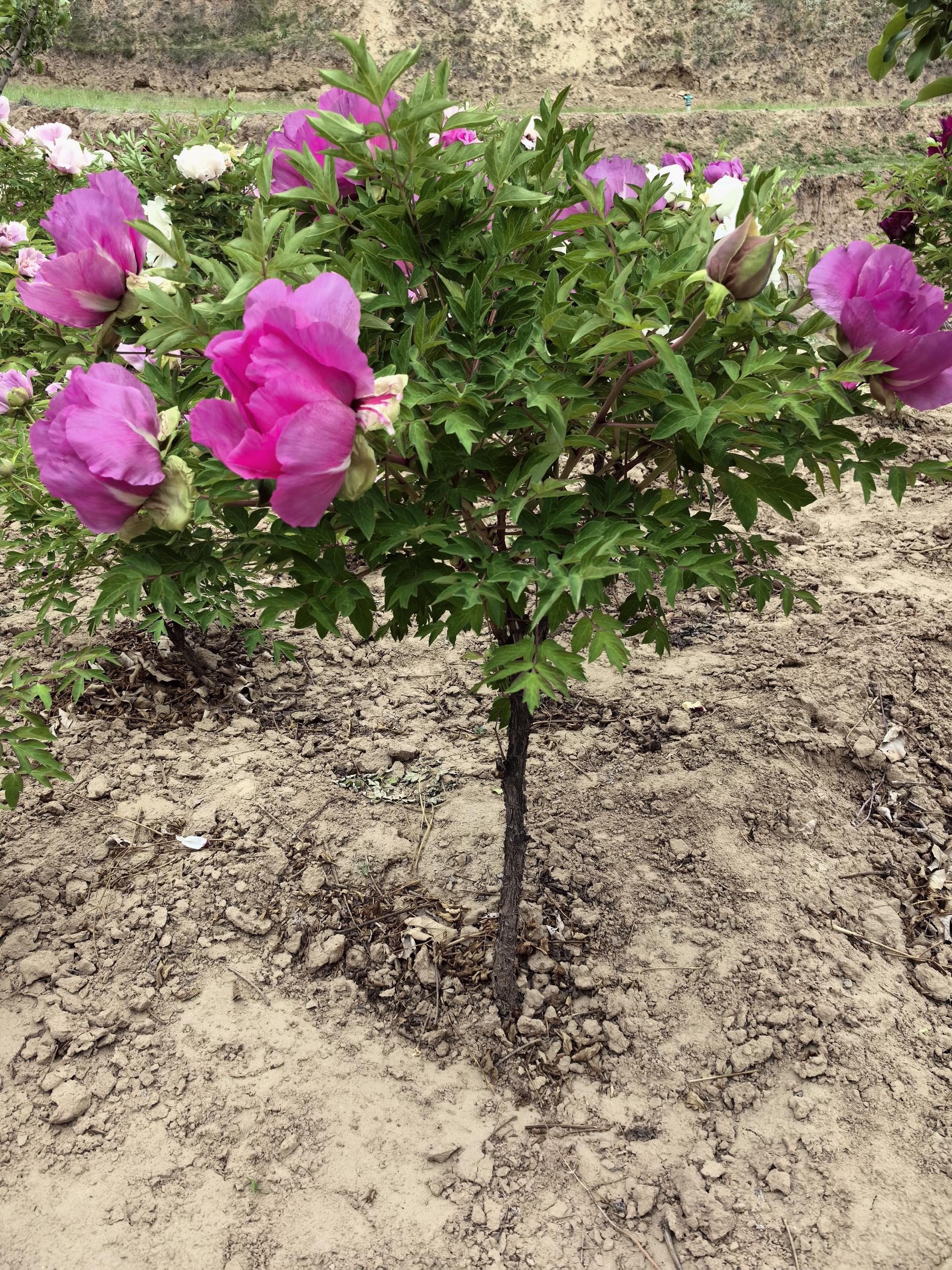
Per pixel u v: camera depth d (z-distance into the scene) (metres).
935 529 4.29
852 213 11.41
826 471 4.93
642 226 1.72
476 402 1.47
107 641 3.60
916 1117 2.25
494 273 1.64
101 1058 2.34
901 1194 2.10
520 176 1.72
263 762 3.17
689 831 2.92
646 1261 2.00
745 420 1.67
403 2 13.91
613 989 2.51
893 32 2.13
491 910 2.69
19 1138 2.19
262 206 1.69
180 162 4.14
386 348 1.73
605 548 1.47
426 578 1.71
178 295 1.50
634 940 2.63
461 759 3.23
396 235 1.59
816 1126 2.23
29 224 4.80
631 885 2.77
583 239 1.67
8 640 3.59
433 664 3.70
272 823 2.94
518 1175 2.14
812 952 2.60
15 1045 2.35
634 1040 2.40
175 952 2.57
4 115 5.23
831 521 4.50
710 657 3.64
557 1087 2.31
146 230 1.54
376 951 2.58
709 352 1.63
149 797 3.01
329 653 3.75
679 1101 2.28
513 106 14.10
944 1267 1.97
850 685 3.37
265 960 2.57
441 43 14.03
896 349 1.49
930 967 2.60
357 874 2.79
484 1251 2.01
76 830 2.87
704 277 1.40
